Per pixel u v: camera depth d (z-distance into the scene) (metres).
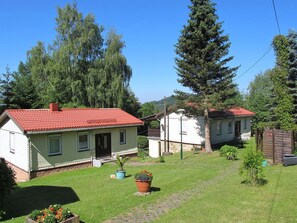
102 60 42.28
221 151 22.47
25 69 56.97
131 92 48.34
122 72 43.34
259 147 20.08
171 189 12.71
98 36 43.34
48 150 21.16
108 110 28.97
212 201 9.88
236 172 16.06
